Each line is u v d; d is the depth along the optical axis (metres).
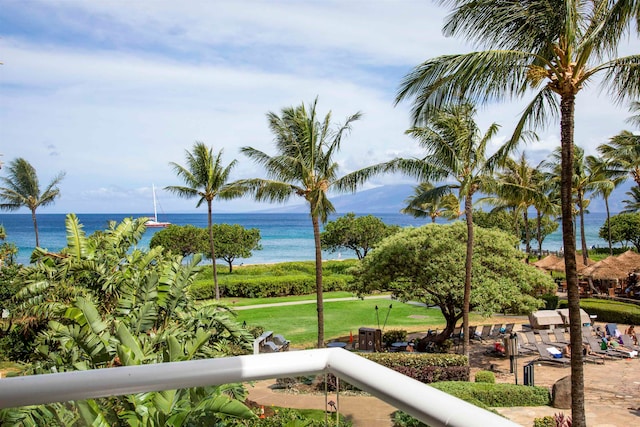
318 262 20.02
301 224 165.88
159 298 8.62
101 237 12.07
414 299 22.81
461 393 14.06
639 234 54.62
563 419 12.21
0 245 19.86
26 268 11.02
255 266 58.09
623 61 10.34
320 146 20.70
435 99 10.82
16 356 13.03
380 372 1.19
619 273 32.03
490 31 10.69
